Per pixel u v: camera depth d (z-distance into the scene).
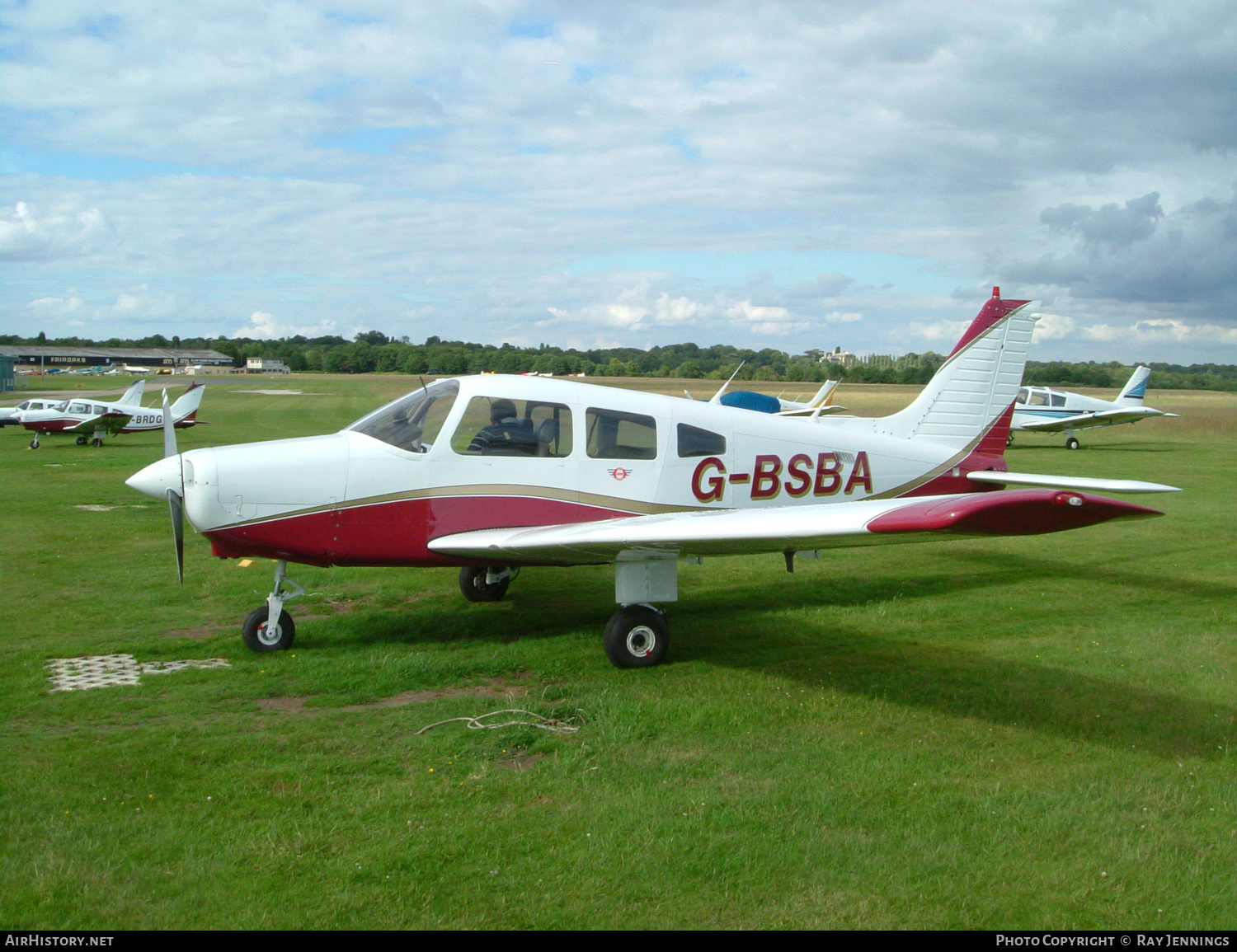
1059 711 4.45
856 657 5.42
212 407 38.75
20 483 13.67
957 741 4.06
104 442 21.53
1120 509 3.31
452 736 4.01
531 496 5.56
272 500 5.11
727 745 3.98
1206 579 7.74
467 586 6.77
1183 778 3.68
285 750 3.84
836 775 3.66
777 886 2.82
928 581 7.68
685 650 5.59
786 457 6.40
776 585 7.52
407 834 3.09
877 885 2.83
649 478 5.89
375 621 6.18
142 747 3.84
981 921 2.65
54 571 7.55
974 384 7.52
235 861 2.90
